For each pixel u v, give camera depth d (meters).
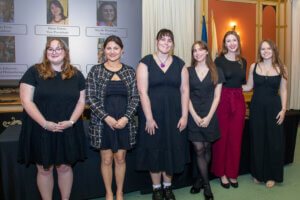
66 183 2.12
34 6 4.84
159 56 2.17
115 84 2.05
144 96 2.10
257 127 2.72
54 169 2.24
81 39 5.08
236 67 2.60
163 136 2.17
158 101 2.12
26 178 2.16
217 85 2.35
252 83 2.81
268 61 2.66
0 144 2.08
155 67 2.12
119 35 5.27
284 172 3.15
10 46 4.81
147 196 2.54
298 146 4.25
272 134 2.68
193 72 2.34
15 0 4.75
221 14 5.94
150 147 2.16
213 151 2.72
